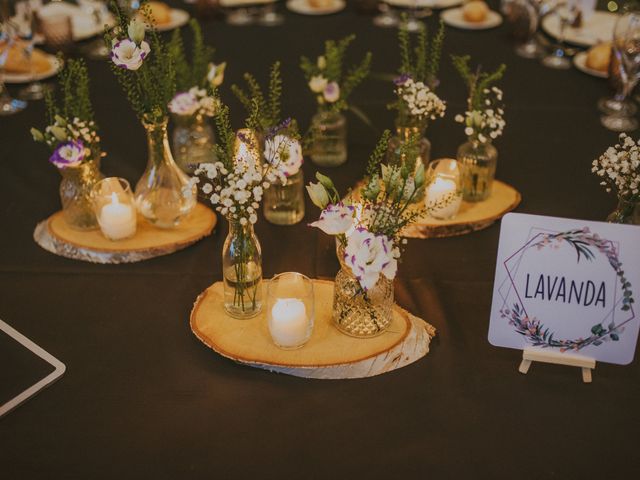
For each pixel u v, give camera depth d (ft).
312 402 4.46
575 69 9.29
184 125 7.10
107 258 5.79
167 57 6.01
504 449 4.18
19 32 8.66
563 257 4.48
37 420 4.37
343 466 4.07
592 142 7.69
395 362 4.69
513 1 10.00
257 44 10.05
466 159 6.28
